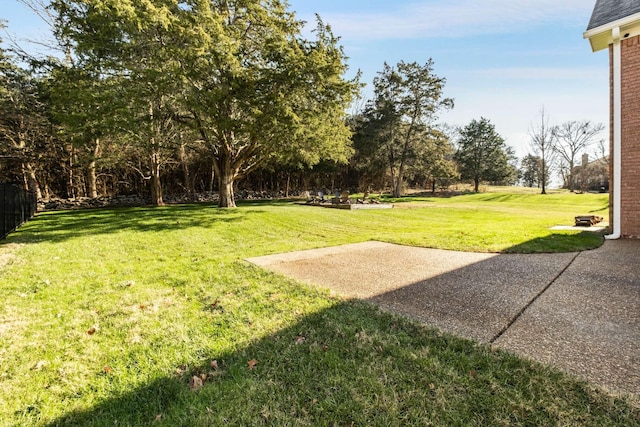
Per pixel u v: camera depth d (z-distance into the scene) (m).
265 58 11.79
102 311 3.53
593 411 1.82
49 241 7.88
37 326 3.16
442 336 2.75
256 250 6.92
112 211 15.54
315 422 1.86
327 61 11.77
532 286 4.07
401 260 5.73
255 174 29.14
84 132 11.27
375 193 35.53
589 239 7.24
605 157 41.22
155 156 18.58
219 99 11.03
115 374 2.37
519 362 2.32
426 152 31.34
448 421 1.81
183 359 2.55
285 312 3.39
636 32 7.30
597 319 3.05
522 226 10.38
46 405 2.05
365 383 2.18
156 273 5.04
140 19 9.27
